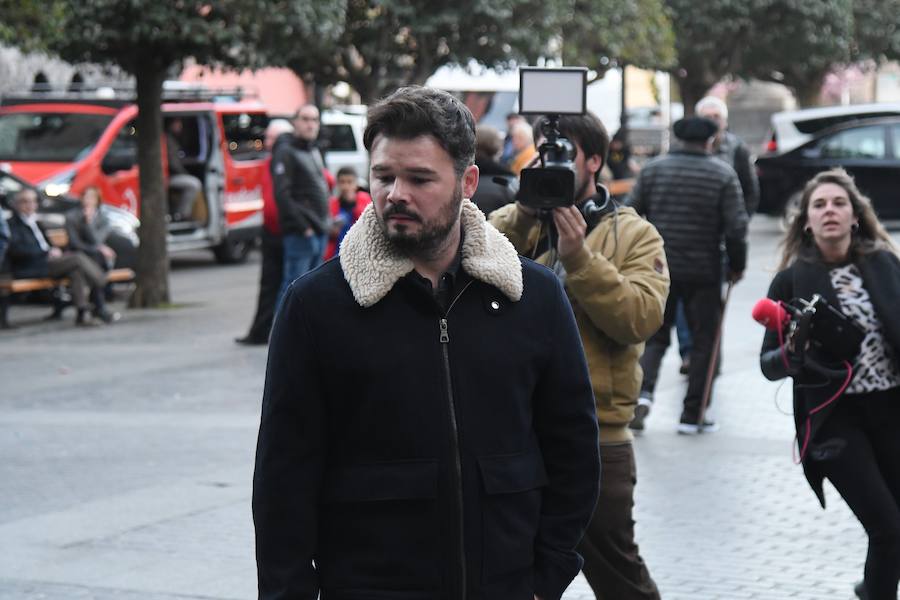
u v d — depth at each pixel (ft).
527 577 16.38
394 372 15.78
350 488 15.88
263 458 16.02
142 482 42.37
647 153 183.52
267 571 15.89
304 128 68.85
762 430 48.37
